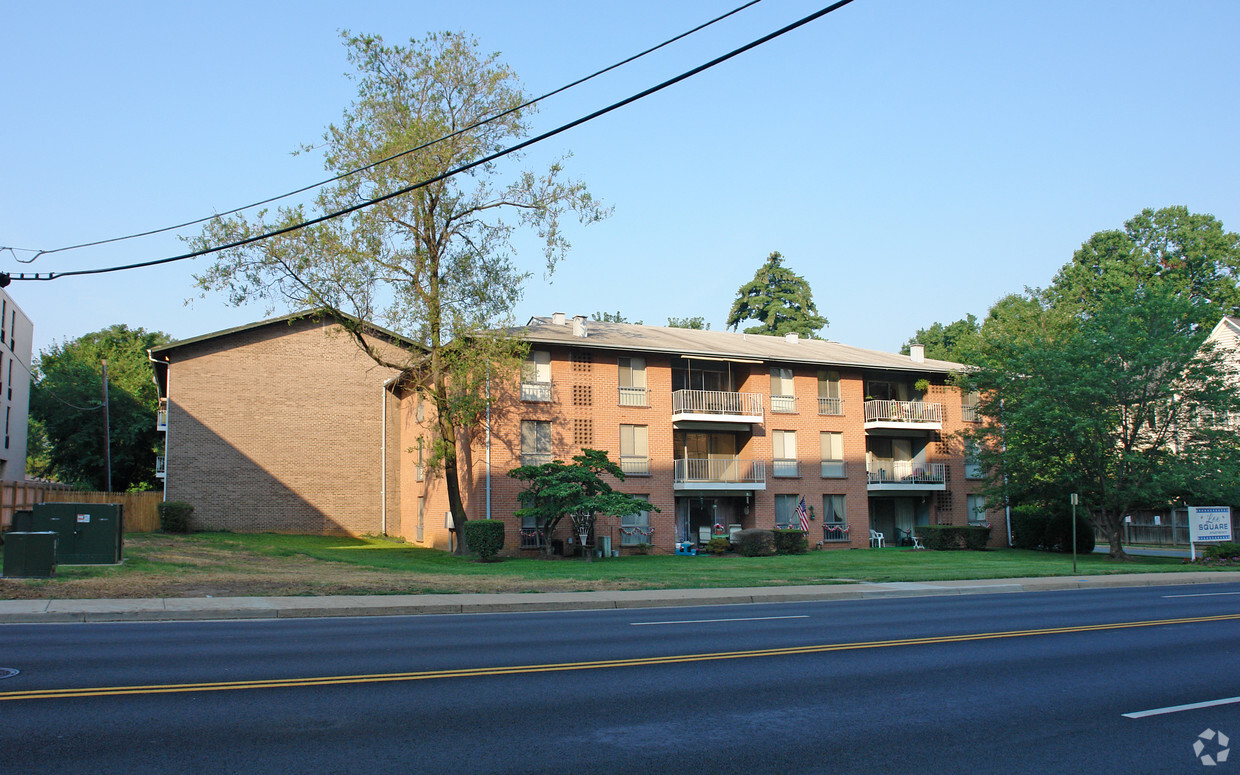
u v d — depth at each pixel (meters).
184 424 37.69
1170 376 35.34
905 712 7.55
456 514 31.22
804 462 39.53
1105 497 36.41
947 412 43.75
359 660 9.73
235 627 13.09
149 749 6.02
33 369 66.25
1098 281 69.12
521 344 30.89
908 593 20.97
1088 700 8.12
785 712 7.48
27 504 26.55
